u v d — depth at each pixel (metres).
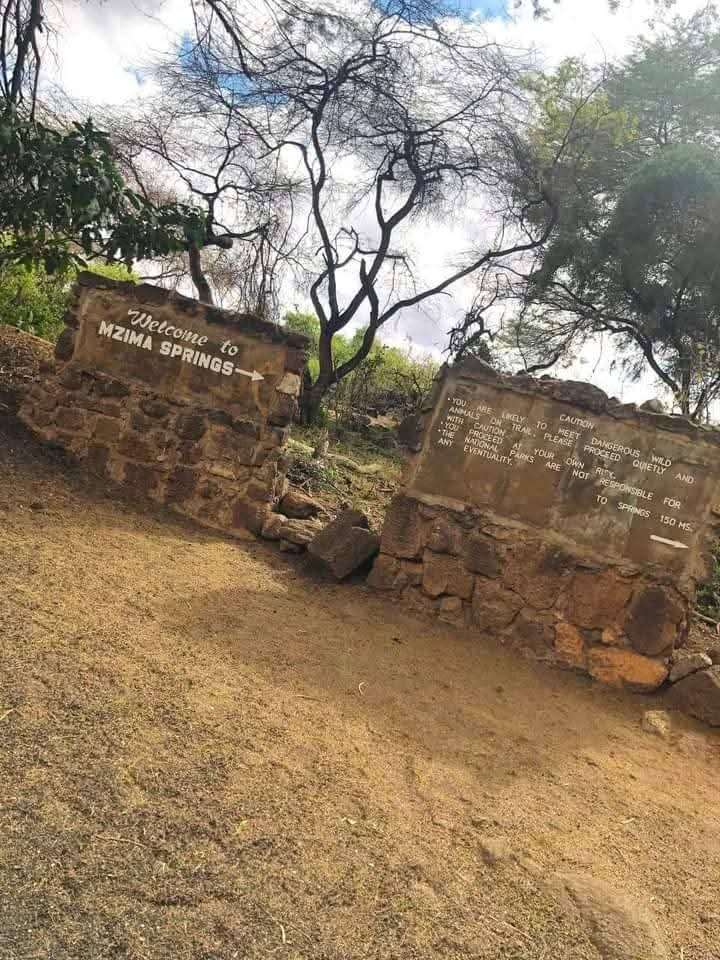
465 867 2.62
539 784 3.39
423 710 3.87
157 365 6.41
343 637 4.62
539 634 5.15
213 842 2.44
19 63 8.11
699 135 14.98
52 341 10.04
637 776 3.72
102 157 6.62
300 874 2.39
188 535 5.89
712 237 13.23
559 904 2.53
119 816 2.46
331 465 9.29
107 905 2.11
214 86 12.33
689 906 2.71
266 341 6.35
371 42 11.83
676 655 5.05
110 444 6.38
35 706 2.94
